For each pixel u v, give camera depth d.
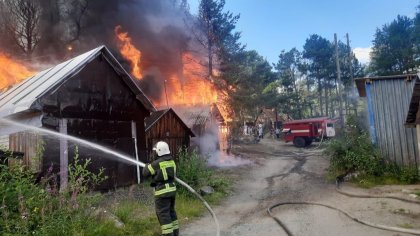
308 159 18.98
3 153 7.67
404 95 11.91
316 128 26.28
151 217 7.24
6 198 5.26
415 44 39.12
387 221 6.68
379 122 12.12
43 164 8.94
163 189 5.80
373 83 12.37
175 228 5.95
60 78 9.55
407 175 10.66
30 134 9.23
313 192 10.36
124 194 10.03
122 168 11.52
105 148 10.98
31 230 5.11
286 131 28.05
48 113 9.32
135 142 12.28
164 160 5.96
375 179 11.02
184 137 16.55
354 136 12.73
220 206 9.16
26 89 10.31
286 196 10.12
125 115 12.02
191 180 10.23
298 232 6.39
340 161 12.39
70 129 9.88
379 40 43.16
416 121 9.98
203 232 6.62
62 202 5.75
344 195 9.52
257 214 8.13
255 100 30.16
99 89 11.02
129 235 6.13
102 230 5.83
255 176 14.54
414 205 7.70
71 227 5.45
